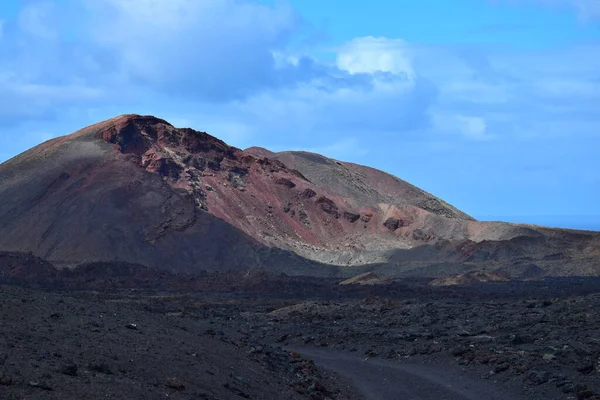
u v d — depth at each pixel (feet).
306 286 351.67
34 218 496.64
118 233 482.28
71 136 609.42
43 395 57.31
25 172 554.05
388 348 137.80
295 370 107.45
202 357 89.66
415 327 165.17
